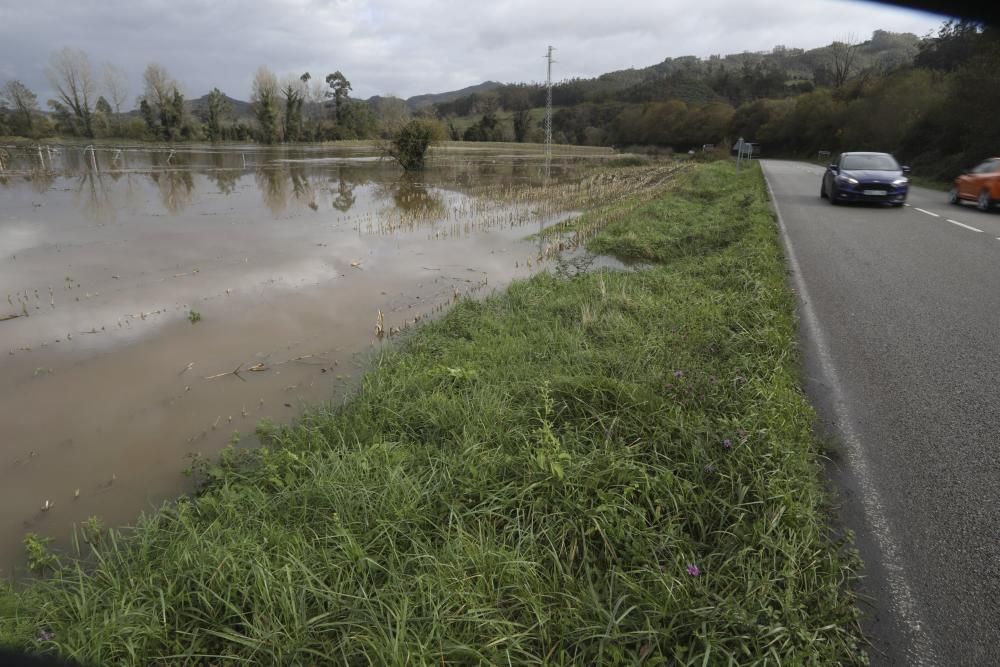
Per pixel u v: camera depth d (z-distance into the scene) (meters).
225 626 2.41
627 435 3.70
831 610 2.43
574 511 2.98
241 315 7.13
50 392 5.09
